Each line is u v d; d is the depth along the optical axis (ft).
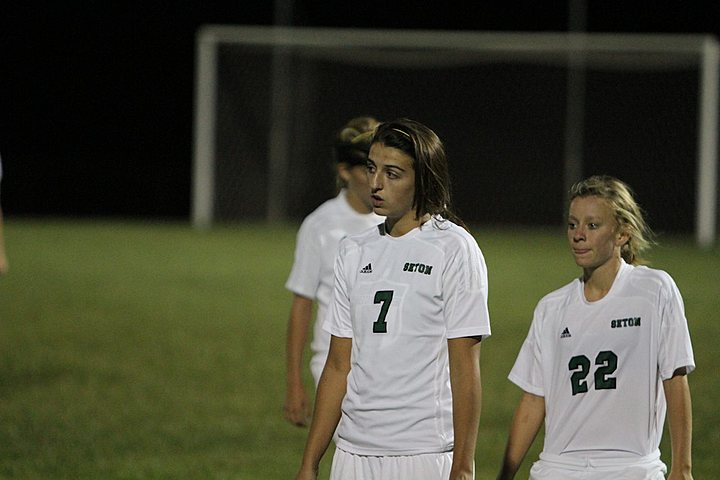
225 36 283.79
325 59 282.77
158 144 327.88
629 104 272.31
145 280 187.11
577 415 50.34
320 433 51.06
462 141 280.51
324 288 67.87
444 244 48.93
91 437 95.66
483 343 139.64
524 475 85.81
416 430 48.73
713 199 264.72
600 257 50.49
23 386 115.14
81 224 287.07
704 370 122.11
